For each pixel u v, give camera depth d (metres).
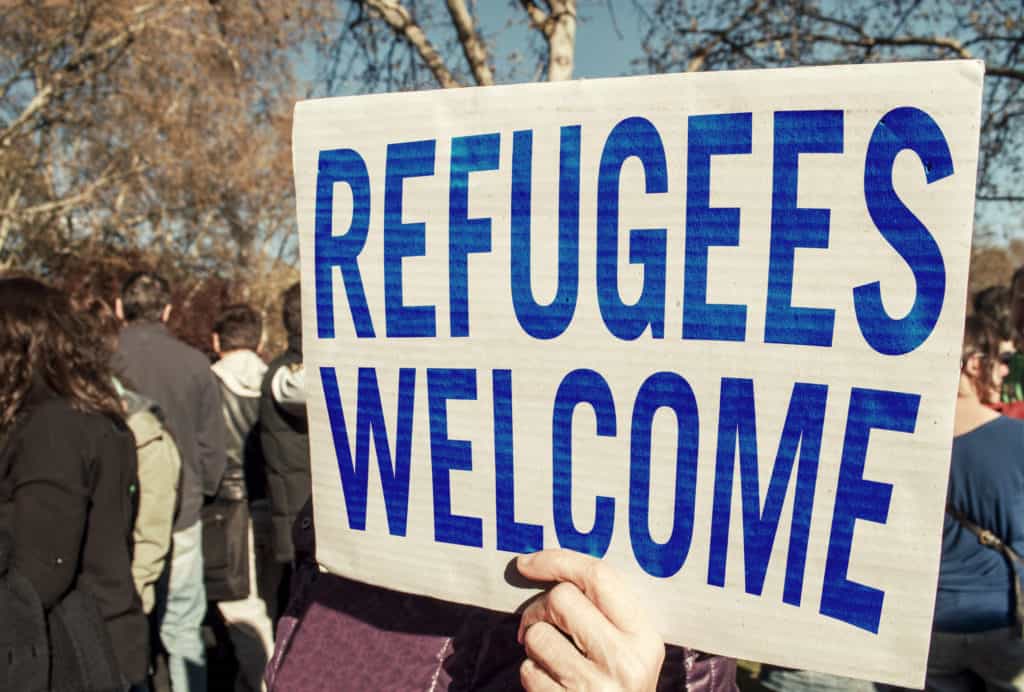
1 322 1.84
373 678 1.01
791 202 0.82
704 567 0.86
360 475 1.02
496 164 0.94
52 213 14.30
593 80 0.89
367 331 1.01
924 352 0.77
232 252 18.16
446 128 0.96
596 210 0.89
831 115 0.80
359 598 1.08
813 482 0.82
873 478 0.79
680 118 0.86
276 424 3.58
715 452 0.85
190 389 3.44
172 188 15.87
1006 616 2.09
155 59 12.80
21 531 1.70
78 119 13.14
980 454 2.10
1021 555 2.09
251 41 10.97
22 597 1.61
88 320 2.04
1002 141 6.64
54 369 1.88
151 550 2.57
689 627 0.86
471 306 0.95
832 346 0.81
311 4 5.95
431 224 0.97
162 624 3.26
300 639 1.10
